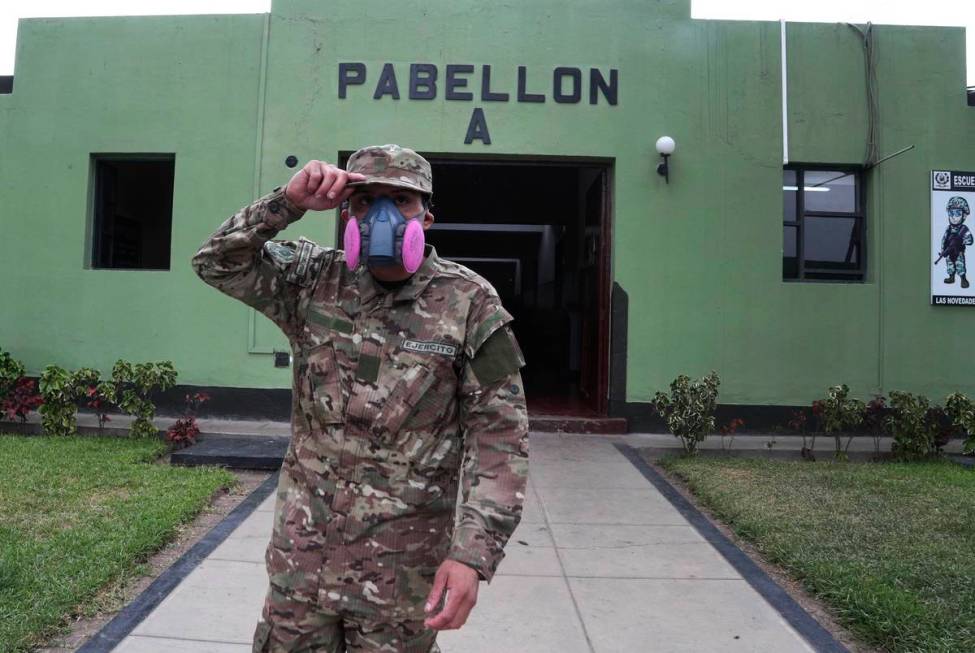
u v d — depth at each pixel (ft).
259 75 27.45
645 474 20.76
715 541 14.98
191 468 19.21
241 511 15.84
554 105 27.35
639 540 15.03
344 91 27.32
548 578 12.82
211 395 27.27
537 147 27.32
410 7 27.27
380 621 5.49
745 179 27.40
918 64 27.61
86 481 17.35
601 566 13.48
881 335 27.22
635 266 27.27
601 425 26.73
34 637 9.61
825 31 27.53
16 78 28.07
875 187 27.45
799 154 27.48
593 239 30.91
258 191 27.43
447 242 60.18
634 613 11.39
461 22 27.30
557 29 27.40
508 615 11.21
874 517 16.10
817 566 12.94
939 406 27.09
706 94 27.43
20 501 15.56
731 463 22.07
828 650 10.26
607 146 27.40
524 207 42.45
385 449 5.55
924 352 27.27
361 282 5.82
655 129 27.40
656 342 27.20
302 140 27.43
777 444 25.81
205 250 5.65
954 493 18.38
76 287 27.71
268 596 5.81
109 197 29.25
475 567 5.05
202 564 12.67
